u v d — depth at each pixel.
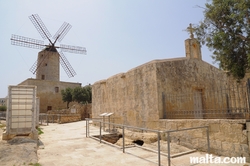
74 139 10.23
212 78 12.55
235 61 8.53
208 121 7.16
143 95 10.58
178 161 6.30
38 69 35.38
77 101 34.00
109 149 8.01
